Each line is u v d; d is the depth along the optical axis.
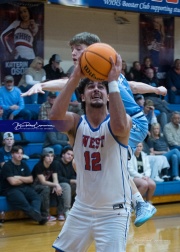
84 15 12.95
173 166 10.91
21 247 6.98
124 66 12.79
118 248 3.79
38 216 8.52
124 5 11.52
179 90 13.78
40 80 11.61
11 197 8.59
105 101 3.91
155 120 11.42
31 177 8.86
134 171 9.53
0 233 7.88
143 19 13.86
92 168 3.87
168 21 14.31
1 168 8.84
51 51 12.53
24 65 12.12
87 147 3.88
